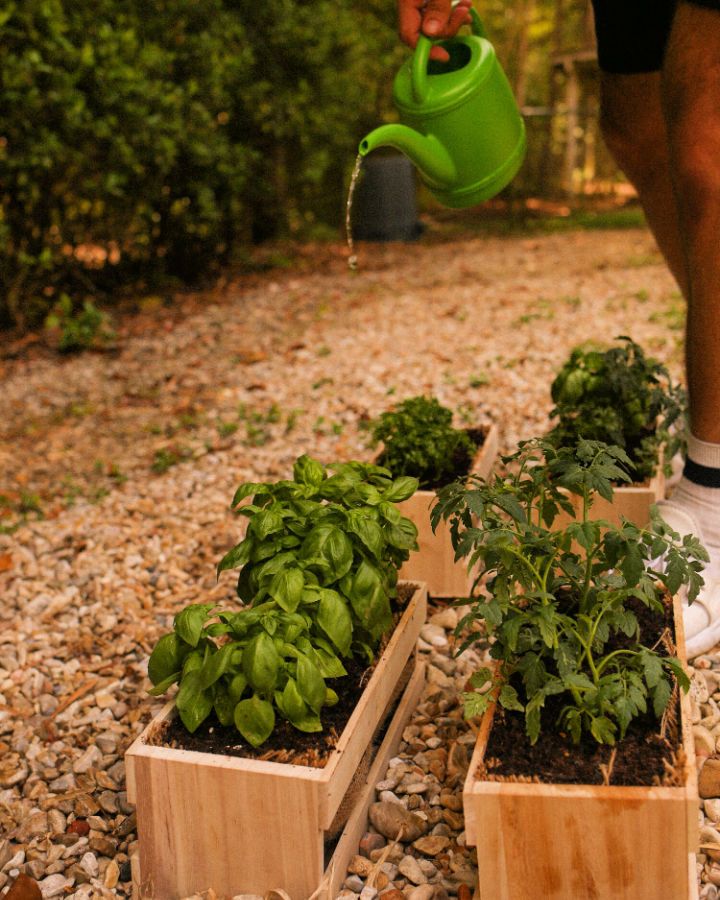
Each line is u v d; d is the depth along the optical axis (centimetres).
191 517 398
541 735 194
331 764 188
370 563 219
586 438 320
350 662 227
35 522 406
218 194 851
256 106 895
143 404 553
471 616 195
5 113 635
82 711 276
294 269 917
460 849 207
